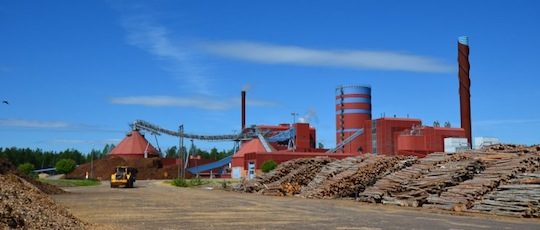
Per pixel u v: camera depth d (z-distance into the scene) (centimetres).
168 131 11725
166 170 10712
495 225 1820
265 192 4162
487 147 3098
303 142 10856
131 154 11888
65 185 5675
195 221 1902
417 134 9494
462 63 9844
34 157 14538
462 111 9744
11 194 1580
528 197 2202
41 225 1350
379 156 3706
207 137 11344
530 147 2917
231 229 1656
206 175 11256
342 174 3650
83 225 1603
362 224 1819
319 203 3002
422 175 2981
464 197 2478
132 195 3662
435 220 1973
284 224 1812
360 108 11425
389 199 2917
